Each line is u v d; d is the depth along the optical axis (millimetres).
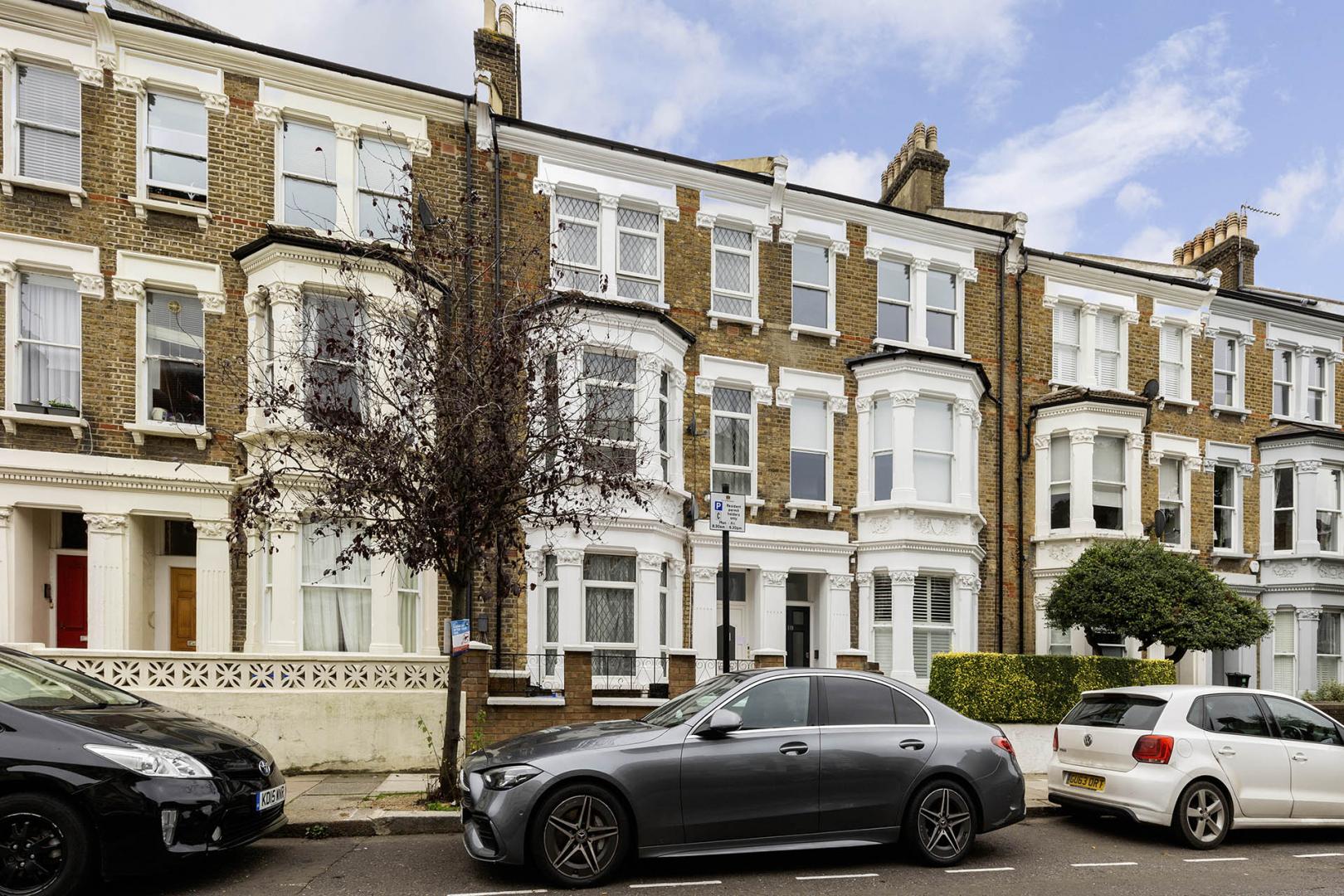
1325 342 21672
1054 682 11852
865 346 17000
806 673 7328
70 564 12625
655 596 13758
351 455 7988
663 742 6660
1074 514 17578
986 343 18031
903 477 16047
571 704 10438
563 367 9859
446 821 7883
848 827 6910
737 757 6695
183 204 12641
